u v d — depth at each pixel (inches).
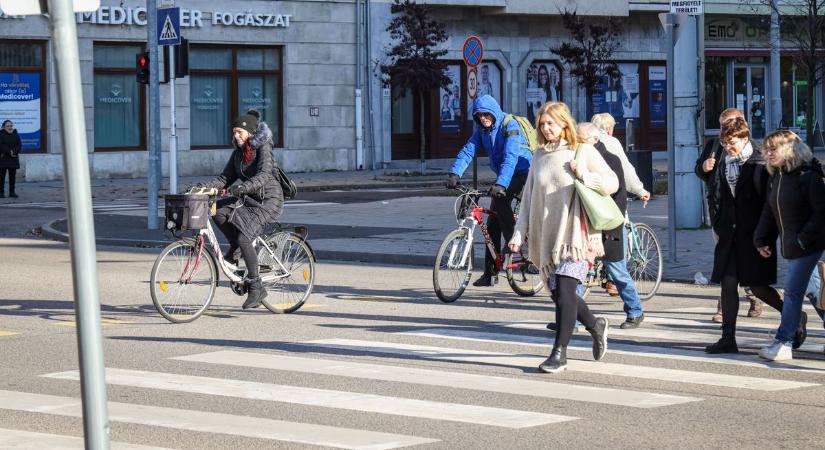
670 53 1079.6
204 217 763.4
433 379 576.7
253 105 2551.7
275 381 573.6
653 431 468.1
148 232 1413.6
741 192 635.5
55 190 2139.5
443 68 2524.6
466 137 2834.6
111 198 1985.7
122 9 2356.1
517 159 868.0
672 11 1091.9
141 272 1052.5
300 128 2600.9
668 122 1081.4
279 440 455.5
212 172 2497.5
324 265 1135.6
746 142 634.8
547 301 867.4
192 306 773.9
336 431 470.0
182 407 516.4
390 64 2659.9
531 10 2815.0
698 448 441.1
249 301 785.6
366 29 2657.5
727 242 642.8
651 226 1385.3
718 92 3255.4
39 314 807.1
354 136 2664.9
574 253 578.9
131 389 555.5
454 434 464.1
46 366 619.2
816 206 600.1
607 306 839.7
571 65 2938.0
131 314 804.0
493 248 900.6
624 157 831.7
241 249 781.9
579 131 718.5
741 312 808.9
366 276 1036.5
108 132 2389.3
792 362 621.9
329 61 2623.0
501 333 721.0
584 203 574.2
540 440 454.0
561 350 589.9
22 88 2292.1
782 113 3348.9
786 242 611.2
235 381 573.0
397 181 2324.1
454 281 861.2
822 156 2962.6
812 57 2092.8
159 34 1423.5
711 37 3223.4
